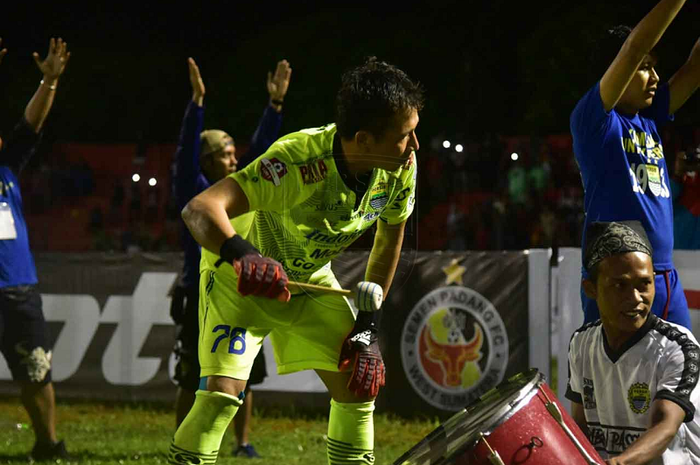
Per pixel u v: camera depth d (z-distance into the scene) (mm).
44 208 23531
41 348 6887
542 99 24609
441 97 25188
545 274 8602
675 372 3846
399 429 8273
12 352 6840
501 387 3727
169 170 23359
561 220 19984
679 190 7672
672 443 3912
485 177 21734
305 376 9094
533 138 21688
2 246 6770
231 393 3980
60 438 7855
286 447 7535
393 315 8820
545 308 8594
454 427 3596
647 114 5215
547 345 8602
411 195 4164
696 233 7570
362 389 4117
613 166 4852
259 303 4074
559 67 24516
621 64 4629
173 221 22188
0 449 7336
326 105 25906
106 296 9734
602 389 4082
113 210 22938
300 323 4203
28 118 6898
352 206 3941
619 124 4867
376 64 3854
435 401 8711
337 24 26609
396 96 3729
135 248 21312
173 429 8398
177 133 27469
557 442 3305
